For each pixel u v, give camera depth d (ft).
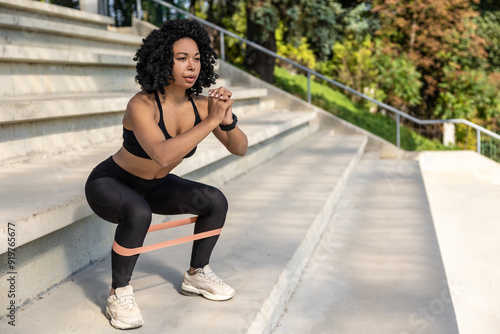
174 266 9.93
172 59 6.79
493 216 20.77
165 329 7.34
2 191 9.41
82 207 9.11
